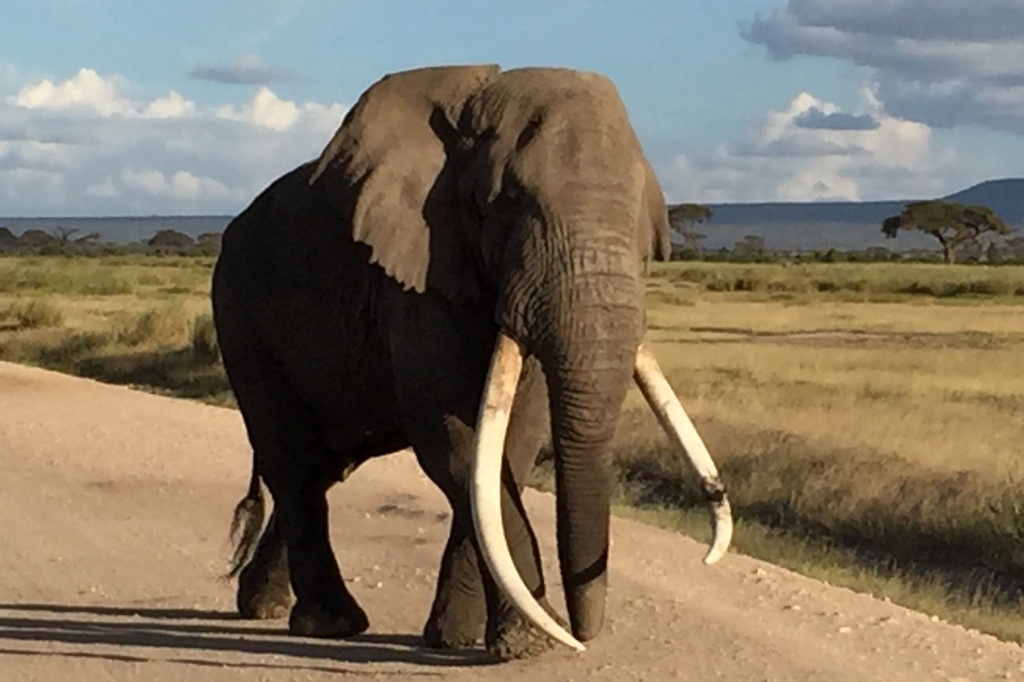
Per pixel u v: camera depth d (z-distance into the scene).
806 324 54.94
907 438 20.91
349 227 9.26
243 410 11.09
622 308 8.03
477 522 7.85
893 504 16.69
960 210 131.75
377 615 11.39
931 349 41.06
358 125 9.20
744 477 18.52
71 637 10.74
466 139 8.80
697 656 9.85
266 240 10.63
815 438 20.64
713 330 51.50
